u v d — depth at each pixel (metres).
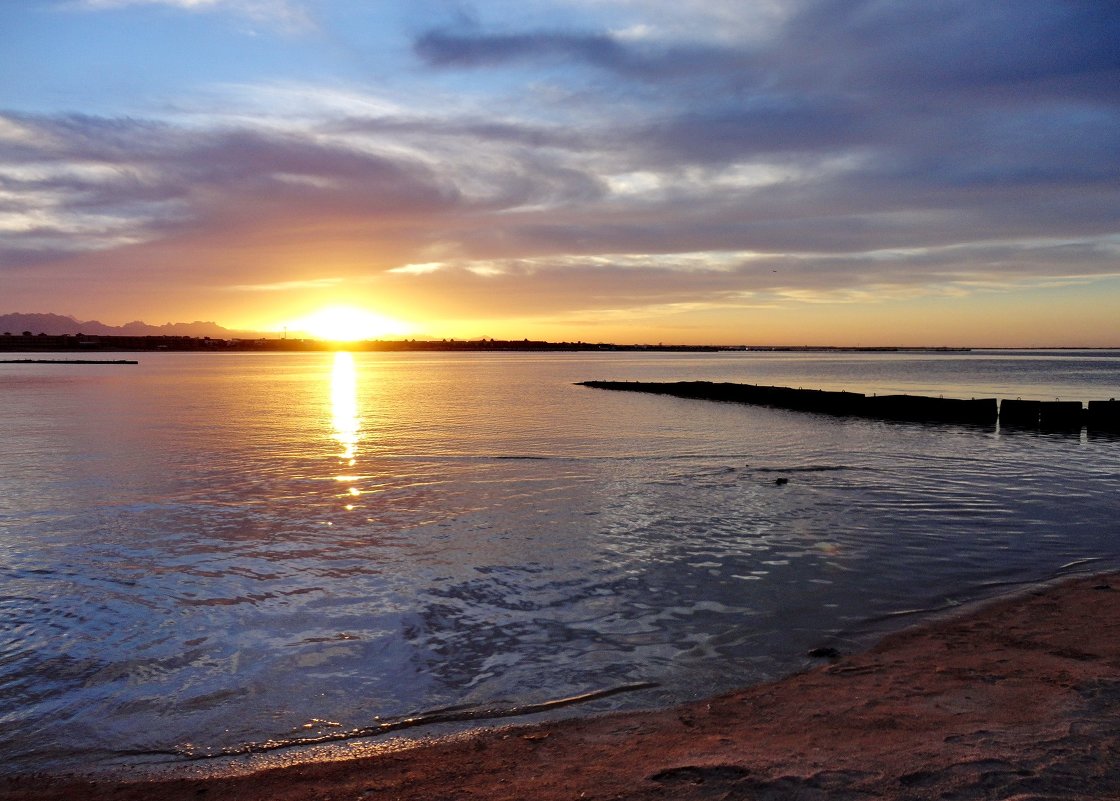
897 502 16.92
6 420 37.28
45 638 9.17
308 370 117.19
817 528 14.48
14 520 15.52
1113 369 127.81
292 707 7.34
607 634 9.15
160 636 9.20
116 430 32.72
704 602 10.29
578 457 24.38
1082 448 26.88
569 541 13.62
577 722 6.83
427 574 11.66
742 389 52.00
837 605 10.09
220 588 11.03
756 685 7.55
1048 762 5.42
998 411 36.50
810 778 5.35
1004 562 12.08
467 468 22.12
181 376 91.06
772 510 16.12
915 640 8.62
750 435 30.95
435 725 6.91
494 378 90.88
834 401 42.41
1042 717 6.23
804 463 22.92
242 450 26.20
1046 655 7.82
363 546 13.35
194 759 6.41
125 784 6.01
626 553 12.79
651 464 22.80
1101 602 9.73
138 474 21.22
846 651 8.42
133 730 6.94
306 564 12.22
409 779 5.82
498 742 6.47
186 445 27.61
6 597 10.68
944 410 38.00
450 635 9.16
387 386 71.06
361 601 10.43
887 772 5.38
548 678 7.91
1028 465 22.58
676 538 13.77
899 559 12.30
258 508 16.61
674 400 52.06
